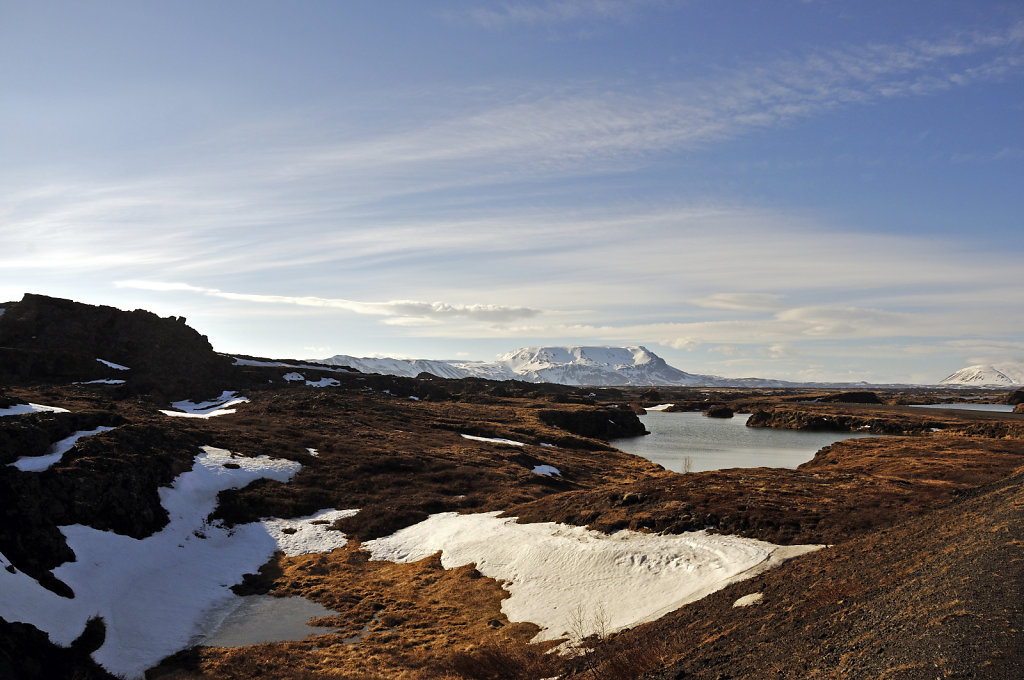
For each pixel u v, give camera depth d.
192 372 109.00
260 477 52.16
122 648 25.38
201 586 33.53
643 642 21.12
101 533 34.22
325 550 41.06
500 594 31.09
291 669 23.62
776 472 50.28
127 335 108.38
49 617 24.73
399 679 22.14
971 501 32.25
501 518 44.88
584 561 32.59
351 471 58.72
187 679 22.64
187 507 42.78
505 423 113.75
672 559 30.64
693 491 41.38
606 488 46.28
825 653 13.54
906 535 26.53
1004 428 120.75
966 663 10.04
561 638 24.59
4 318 97.81
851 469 72.94
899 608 14.73
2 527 29.88
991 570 15.13
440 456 69.38
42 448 40.84
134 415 60.66
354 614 29.92
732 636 18.45
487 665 22.27
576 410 144.38
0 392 53.03
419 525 46.06
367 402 109.88
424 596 32.16
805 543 30.58
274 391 112.62
